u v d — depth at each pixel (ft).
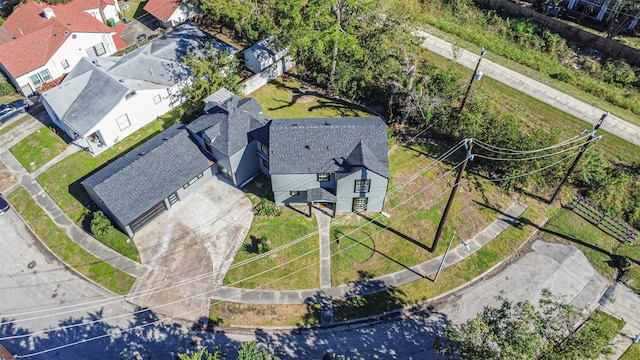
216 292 118.11
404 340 110.73
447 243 128.06
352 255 124.88
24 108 167.02
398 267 122.93
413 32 191.83
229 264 123.24
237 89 162.71
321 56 168.96
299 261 123.75
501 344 84.48
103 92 150.10
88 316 115.24
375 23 177.47
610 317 114.32
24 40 174.40
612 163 144.36
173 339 110.83
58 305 117.60
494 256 125.80
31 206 138.62
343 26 173.68
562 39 190.39
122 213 122.52
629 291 119.65
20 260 127.13
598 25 192.95
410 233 129.80
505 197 139.13
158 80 161.17
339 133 126.72
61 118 148.25
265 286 119.14
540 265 124.47
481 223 132.67
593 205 134.92
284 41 169.17
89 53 188.14
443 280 120.67
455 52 182.39
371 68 165.99
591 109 162.30
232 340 110.63
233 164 133.18
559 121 157.17
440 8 214.90
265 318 113.91
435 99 149.89
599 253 127.34
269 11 188.03
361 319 114.01
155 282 120.37
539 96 166.91
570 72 178.70
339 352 108.68
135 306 116.47
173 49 171.83
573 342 86.22
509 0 213.46
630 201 135.85
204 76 164.86
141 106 154.81
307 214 134.00
